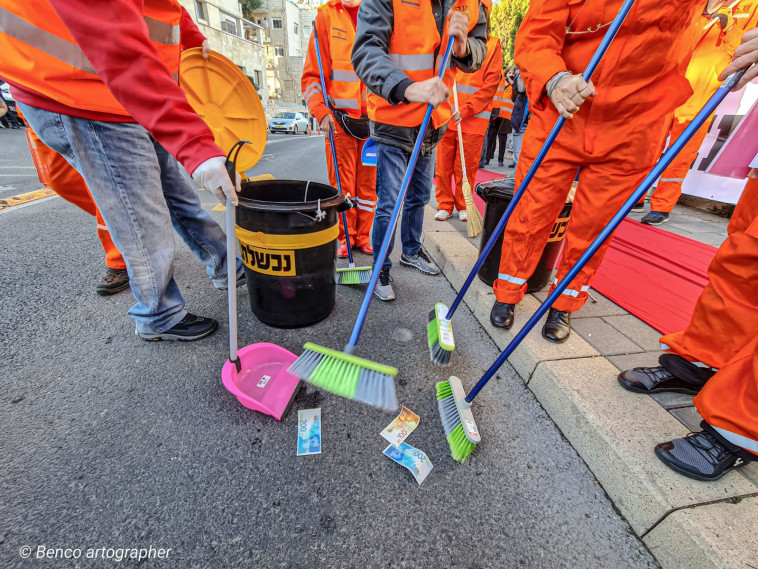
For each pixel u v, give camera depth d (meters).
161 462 1.22
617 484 1.14
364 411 1.47
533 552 1.02
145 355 1.72
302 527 1.05
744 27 2.66
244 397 1.36
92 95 1.28
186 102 1.13
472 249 2.78
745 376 1.00
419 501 1.14
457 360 1.79
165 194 1.91
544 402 1.51
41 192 4.34
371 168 2.72
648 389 1.35
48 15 1.15
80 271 2.45
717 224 3.61
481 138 3.33
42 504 1.08
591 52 1.36
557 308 1.71
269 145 11.27
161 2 1.43
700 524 0.94
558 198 1.60
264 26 34.38
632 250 2.86
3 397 1.44
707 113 1.01
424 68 1.72
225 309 2.12
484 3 1.74
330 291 2.02
